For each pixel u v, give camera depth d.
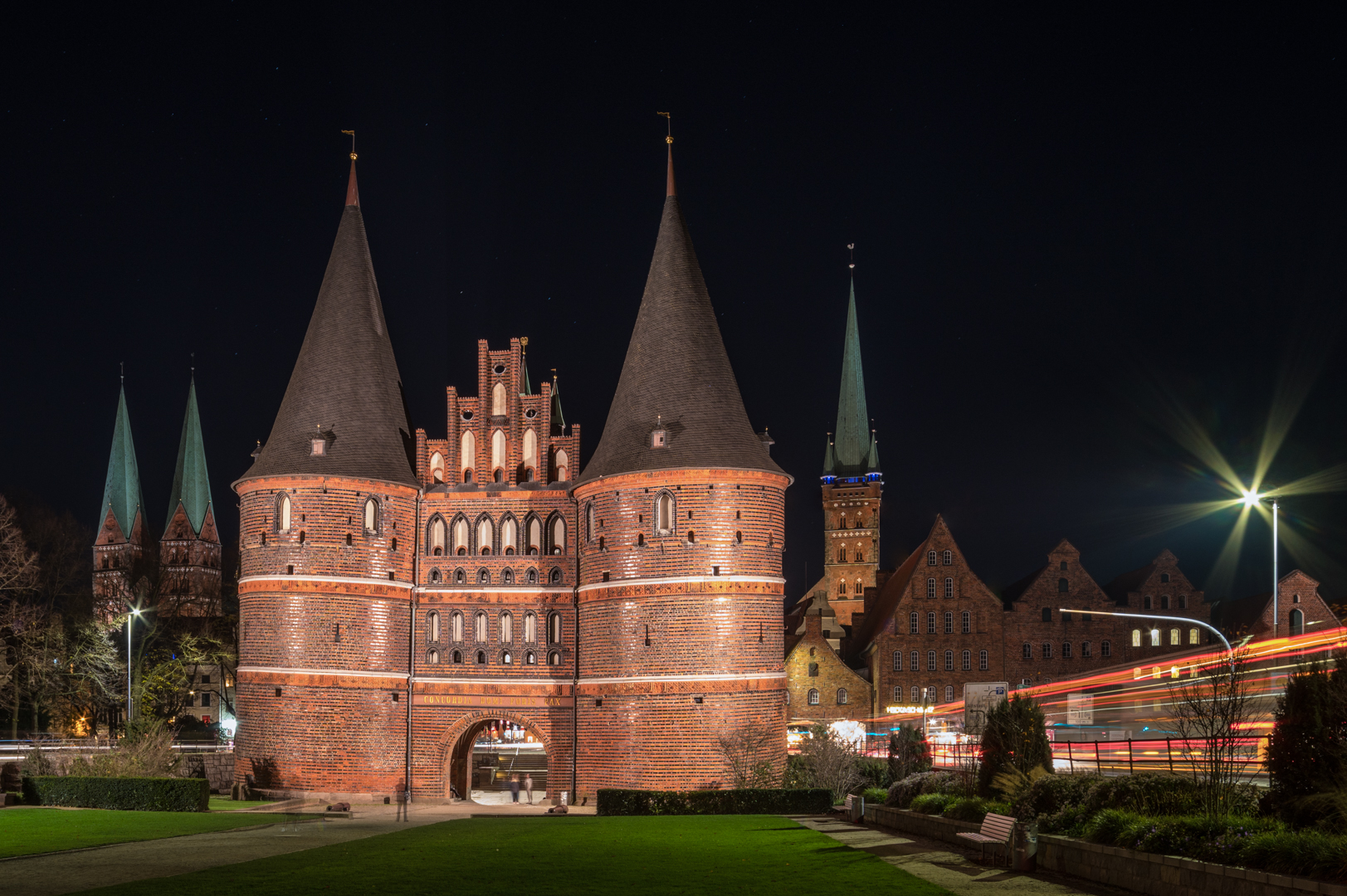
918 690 111.06
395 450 65.25
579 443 65.81
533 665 63.91
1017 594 118.25
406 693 63.78
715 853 28.94
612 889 22.62
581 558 63.41
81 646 89.94
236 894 22.50
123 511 131.00
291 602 61.53
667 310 63.97
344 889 22.88
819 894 21.98
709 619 58.66
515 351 66.75
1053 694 110.75
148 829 36.91
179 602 101.31
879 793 42.69
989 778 32.47
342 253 68.38
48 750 61.31
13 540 86.50
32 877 25.45
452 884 23.58
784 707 60.59
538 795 70.69
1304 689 22.38
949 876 24.52
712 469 59.47
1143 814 24.75
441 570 65.00
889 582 131.38
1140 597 114.00
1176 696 37.19
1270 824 21.50
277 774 60.44
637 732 58.88
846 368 147.25
